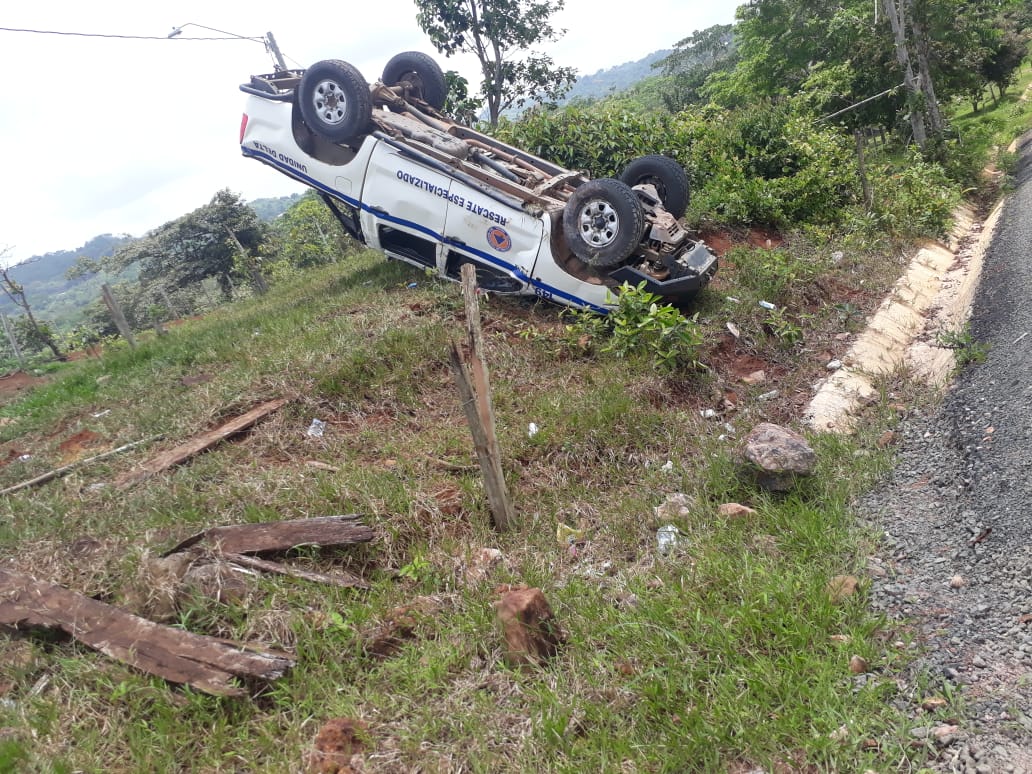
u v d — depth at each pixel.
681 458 5.75
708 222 11.20
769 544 4.50
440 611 4.02
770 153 13.09
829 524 4.61
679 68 70.88
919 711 3.17
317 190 9.02
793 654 3.42
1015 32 39.00
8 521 4.68
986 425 5.61
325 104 8.38
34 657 3.46
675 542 4.61
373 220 8.65
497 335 7.57
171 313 34.06
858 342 8.04
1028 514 4.34
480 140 9.30
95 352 17.17
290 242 31.27
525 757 3.05
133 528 4.45
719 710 3.19
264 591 3.82
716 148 12.98
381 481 4.96
